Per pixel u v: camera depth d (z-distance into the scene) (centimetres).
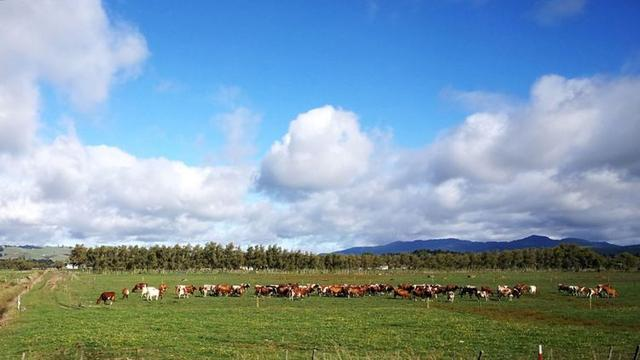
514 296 7544
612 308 5978
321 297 7788
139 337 3791
